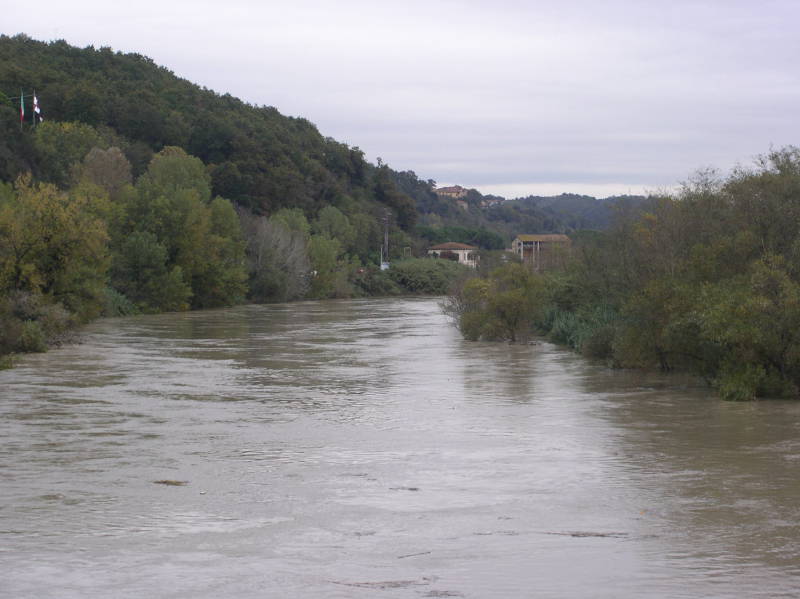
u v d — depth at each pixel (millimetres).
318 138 150000
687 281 26312
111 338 42750
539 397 22703
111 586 8711
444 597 8336
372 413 20297
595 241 39469
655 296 26297
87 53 139500
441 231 163000
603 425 18469
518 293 39969
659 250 29641
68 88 111312
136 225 69500
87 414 20125
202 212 73188
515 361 31797
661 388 24250
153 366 30266
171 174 85062
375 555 9773
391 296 108250
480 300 42281
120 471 14273
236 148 116188
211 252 74938
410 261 118250
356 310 72125
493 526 10992
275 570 9219
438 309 72938
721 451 15633
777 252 25375
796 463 14594
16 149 73562
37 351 34938
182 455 15562
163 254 67562
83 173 77562
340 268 104188
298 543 10258
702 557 9609
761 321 21844
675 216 29859
